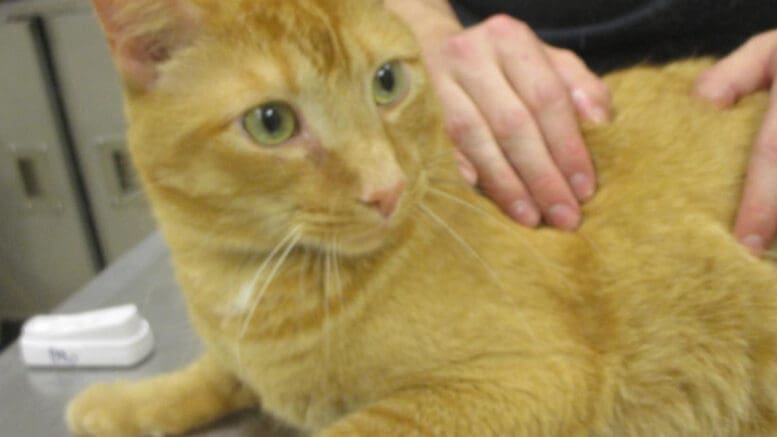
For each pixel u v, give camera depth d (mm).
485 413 673
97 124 1981
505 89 786
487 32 848
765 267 764
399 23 742
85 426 797
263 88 621
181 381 837
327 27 652
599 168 803
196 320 786
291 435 795
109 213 2104
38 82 1913
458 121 794
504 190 773
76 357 908
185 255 738
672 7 1118
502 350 696
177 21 639
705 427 771
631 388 746
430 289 696
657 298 750
